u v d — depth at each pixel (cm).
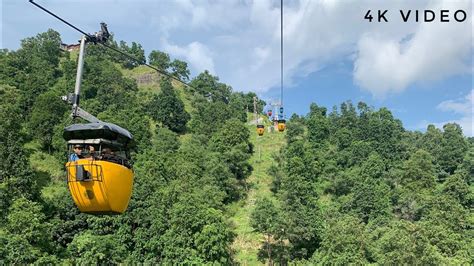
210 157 11362
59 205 7912
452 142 14238
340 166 12575
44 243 6806
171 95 15662
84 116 1468
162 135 12900
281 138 14838
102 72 16288
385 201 9825
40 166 9825
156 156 10544
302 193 9175
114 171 1382
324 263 7500
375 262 7469
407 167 11494
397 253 6756
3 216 7000
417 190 10888
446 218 8794
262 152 13588
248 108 19688
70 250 7069
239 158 11569
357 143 13100
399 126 17000
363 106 16900
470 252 7656
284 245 8731
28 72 15062
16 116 9019
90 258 6856
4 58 14912
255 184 11519
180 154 11088
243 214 10131
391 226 8131
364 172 11556
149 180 8950
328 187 11244
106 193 1360
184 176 9912
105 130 1430
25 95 11925
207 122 15450
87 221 7738
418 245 6806
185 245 7600
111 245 7250
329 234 7738
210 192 9394
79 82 1470
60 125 10312
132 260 7362
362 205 9631
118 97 14512
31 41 17650
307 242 8656
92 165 1354
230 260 8156
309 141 14562
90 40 1507
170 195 8544
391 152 13875
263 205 8644
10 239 6050
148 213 7962
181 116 15288
